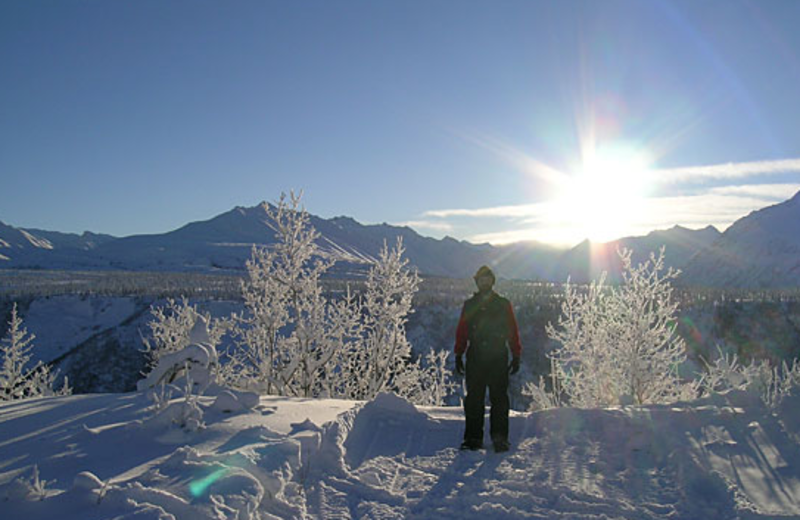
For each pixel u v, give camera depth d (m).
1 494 3.17
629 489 4.20
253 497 3.37
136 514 2.97
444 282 139.00
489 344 5.48
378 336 14.40
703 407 5.84
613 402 9.06
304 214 13.70
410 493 4.20
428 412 6.73
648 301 9.41
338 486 4.23
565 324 9.76
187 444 4.41
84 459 4.08
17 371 13.04
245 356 12.97
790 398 5.74
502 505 3.91
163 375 7.00
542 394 9.33
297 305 13.49
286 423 5.20
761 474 4.29
